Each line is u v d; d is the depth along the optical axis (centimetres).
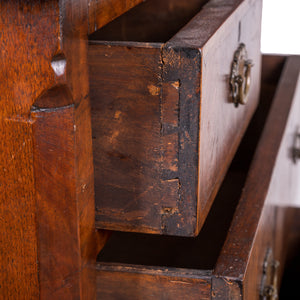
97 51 61
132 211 67
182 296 69
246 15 94
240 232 79
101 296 72
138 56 60
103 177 67
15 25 51
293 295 153
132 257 96
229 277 67
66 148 56
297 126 146
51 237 59
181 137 63
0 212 59
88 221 63
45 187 57
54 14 50
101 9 60
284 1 238
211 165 74
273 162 102
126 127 64
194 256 98
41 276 60
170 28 119
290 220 144
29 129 55
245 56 94
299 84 142
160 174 65
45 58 52
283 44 244
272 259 102
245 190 92
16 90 54
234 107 91
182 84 60
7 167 57
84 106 58
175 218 66
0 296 62
